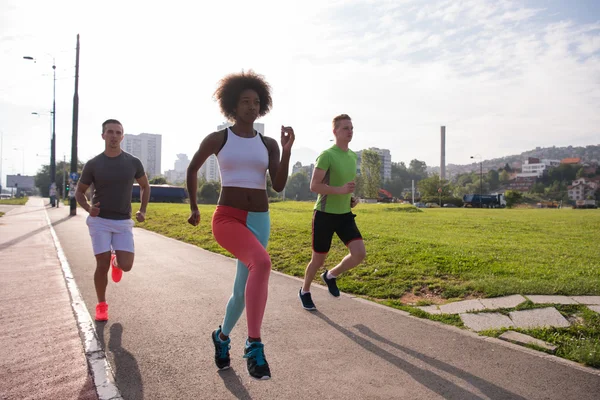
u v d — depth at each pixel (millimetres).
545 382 3189
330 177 4828
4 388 3105
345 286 6090
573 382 3188
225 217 3092
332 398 2949
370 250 8164
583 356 3539
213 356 3674
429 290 5867
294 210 25750
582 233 13391
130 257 4629
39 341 4047
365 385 3141
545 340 4023
